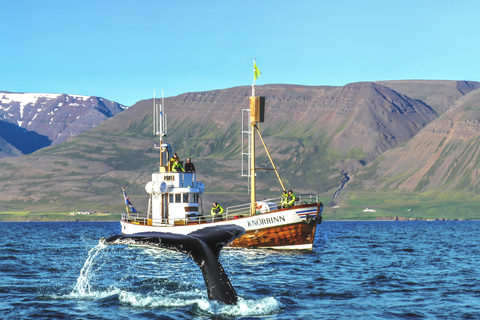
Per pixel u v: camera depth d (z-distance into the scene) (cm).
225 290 2277
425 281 3612
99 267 4512
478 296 2989
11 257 5619
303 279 3672
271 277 3769
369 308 2611
